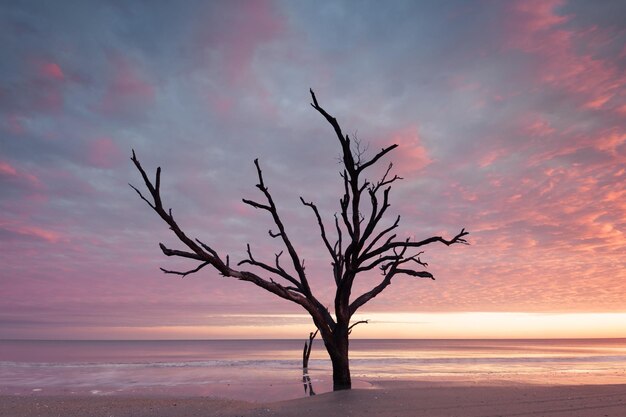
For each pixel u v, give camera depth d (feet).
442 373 104.47
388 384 63.72
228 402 47.26
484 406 34.88
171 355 215.92
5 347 327.67
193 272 44.47
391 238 53.57
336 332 53.42
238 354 224.94
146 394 68.80
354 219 51.34
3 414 41.93
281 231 54.60
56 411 43.11
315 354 215.31
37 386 84.07
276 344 485.56
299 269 54.85
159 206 40.24
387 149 48.44
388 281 56.70
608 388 47.06
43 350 278.87
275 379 91.61
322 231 57.21
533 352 227.40
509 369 117.19
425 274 56.85
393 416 31.22
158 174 39.83
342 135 48.65
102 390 77.15
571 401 36.60
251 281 47.60
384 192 48.08
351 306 54.34
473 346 364.99
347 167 49.42
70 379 97.91
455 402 37.78
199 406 43.52
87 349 302.66
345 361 52.80
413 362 144.77
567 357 165.68
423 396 42.34
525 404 35.35
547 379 81.10
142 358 185.06
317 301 55.26
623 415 29.35
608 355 180.34
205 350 294.46
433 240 52.08
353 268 51.98
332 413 33.94
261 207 53.98
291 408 38.24
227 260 45.52
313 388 74.28
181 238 41.73
